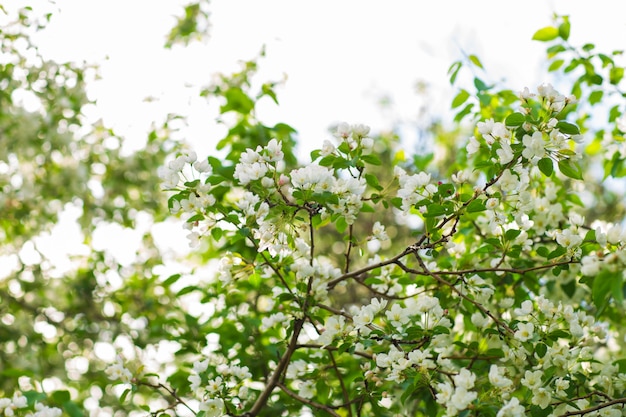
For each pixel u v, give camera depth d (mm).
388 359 2912
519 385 3283
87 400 5082
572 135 2781
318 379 3494
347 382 3824
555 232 3385
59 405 4695
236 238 3375
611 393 3146
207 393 3137
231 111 4828
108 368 3377
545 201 3834
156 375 3426
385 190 3150
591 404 3236
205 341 4109
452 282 3420
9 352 5723
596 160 6105
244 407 3844
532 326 2895
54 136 5797
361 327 2994
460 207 2926
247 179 2943
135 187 6359
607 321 4117
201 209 2969
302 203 2977
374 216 7738
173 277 4203
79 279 5828
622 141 4324
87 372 5652
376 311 3021
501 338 3168
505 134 2787
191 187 2938
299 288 3176
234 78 5676
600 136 4598
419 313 3168
